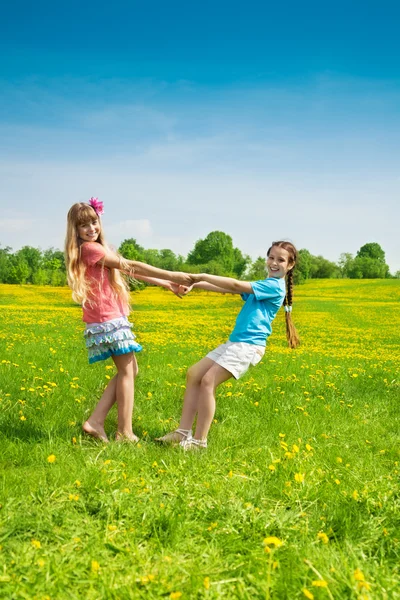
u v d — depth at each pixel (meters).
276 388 8.18
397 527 3.40
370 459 4.98
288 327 5.86
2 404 6.07
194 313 30.84
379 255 122.56
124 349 5.07
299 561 2.88
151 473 4.10
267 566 2.76
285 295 5.88
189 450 4.82
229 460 4.60
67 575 2.66
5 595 2.48
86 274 5.09
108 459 4.32
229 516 3.39
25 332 16.30
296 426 6.10
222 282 5.27
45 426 5.30
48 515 3.22
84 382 7.66
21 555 2.83
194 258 92.88
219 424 5.98
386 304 42.66
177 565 2.86
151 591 2.60
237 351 5.10
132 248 56.81
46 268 91.38
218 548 3.07
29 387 7.10
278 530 3.28
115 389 5.26
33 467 4.18
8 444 4.64
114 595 2.54
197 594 2.61
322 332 22.83
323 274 96.88
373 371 10.78
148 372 9.12
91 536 3.06
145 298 41.69
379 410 7.28
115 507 3.38
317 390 8.36
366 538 3.27
